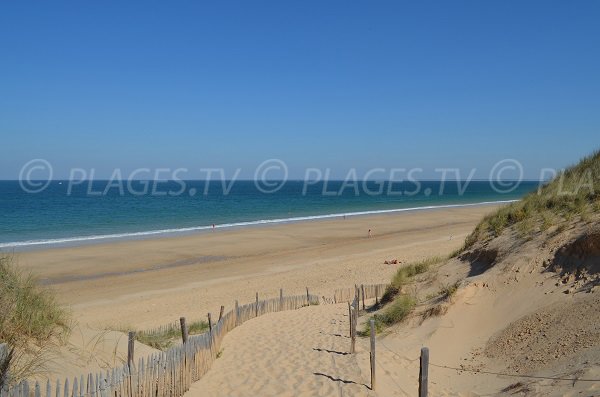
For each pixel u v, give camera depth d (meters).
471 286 10.16
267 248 36.62
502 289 9.76
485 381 7.17
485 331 8.89
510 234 11.88
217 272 28.31
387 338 10.29
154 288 24.50
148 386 6.80
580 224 10.09
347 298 19.20
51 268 28.92
